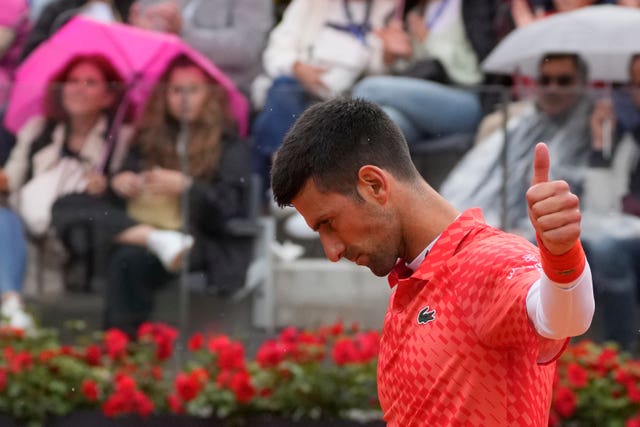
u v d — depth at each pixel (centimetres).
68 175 2292
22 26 2584
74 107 2286
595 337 2200
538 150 805
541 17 2536
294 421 2105
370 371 2116
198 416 2116
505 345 897
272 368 2109
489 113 2225
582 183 2195
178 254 2264
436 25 2516
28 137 2294
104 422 2152
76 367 2178
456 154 2230
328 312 2253
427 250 955
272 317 2266
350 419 2092
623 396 2066
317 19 2553
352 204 940
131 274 2277
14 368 2150
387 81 2245
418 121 2227
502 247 912
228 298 2261
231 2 2556
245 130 2256
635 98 2181
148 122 2269
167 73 2344
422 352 942
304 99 2256
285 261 2255
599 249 2189
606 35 2369
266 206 2255
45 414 2162
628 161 2186
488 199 2223
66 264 2291
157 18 2573
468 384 919
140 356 2209
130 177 2275
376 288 2250
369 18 2555
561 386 2070
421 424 949
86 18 2412
